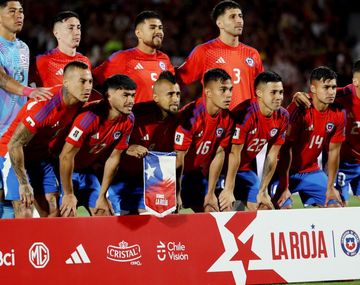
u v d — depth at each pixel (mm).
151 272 11656
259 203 13852
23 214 12781
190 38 32250
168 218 11852
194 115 13242
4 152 12742
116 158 12836
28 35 31500
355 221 12562
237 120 13547
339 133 14406
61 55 14406
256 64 15398
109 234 11562
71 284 11305
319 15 35375
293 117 14125
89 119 12344
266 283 12086
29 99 12562
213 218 12016
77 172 13500
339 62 32781
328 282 12438
